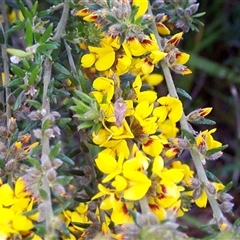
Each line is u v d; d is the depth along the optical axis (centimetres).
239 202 44
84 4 29
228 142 48
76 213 28
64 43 32
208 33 48
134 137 27
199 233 42
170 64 29
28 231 25
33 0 39
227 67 48
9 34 36
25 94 28
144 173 24
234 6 47
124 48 28
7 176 27
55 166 25
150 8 32
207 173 28
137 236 23
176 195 24
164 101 28
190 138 27
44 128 26
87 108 26
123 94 28
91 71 33
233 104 47
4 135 28
